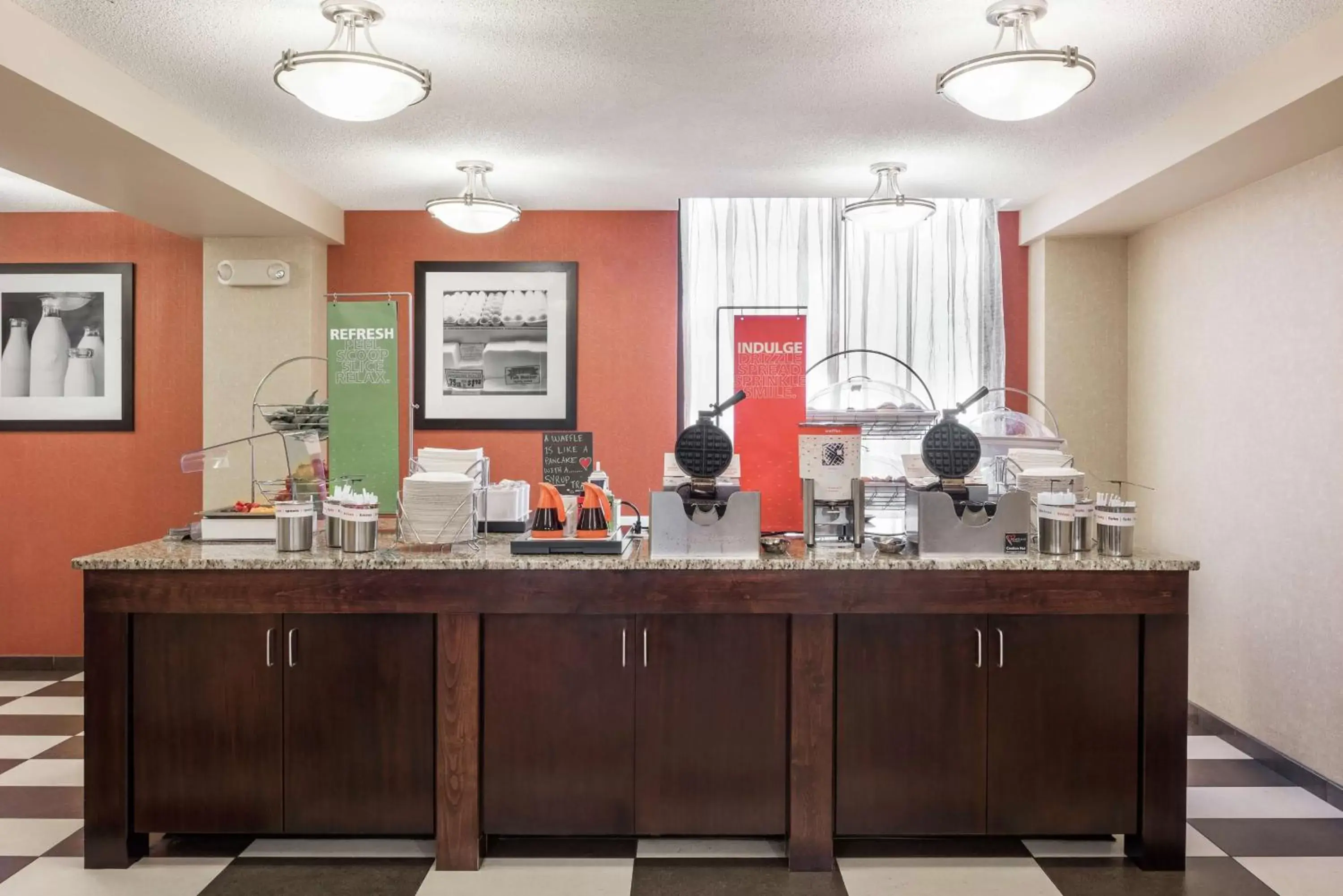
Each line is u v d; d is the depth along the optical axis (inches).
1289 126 135.3
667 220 227.8
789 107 154.1
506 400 228.2
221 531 138.4
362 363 147.7
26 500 226.5
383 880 117.7
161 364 225.9
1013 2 116.1
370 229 226.8
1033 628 121.3
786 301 228.4
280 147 175.0
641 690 121.6
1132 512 123.4
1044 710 121.4
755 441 152.5
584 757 121.9
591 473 159.0
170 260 225.6
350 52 117.0
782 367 152.5
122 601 120.8
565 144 173.3
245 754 122.0
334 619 121.9
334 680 122.0
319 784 122.1
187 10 119.1
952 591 119.9
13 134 141.4
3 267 224.4
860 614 121.1
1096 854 125.8
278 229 208.2
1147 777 120.5
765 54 133.0
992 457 150.6
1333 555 144.6
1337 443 143.5
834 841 125.6
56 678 219.6
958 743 121.3
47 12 119.2
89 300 225.3
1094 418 214.7
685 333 228.5
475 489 146.6
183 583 120.8
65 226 225.1
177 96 148.8
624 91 147.0
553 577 120.6
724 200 228.5
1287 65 127.4
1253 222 165.8
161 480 226.4
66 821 136.5
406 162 185.5
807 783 120.5
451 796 120.6
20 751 167.8
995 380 226.8
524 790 122.0
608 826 122.0
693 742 121.9
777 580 120.1
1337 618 143.8
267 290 216.8
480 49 131.1
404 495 131.0
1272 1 115.6
